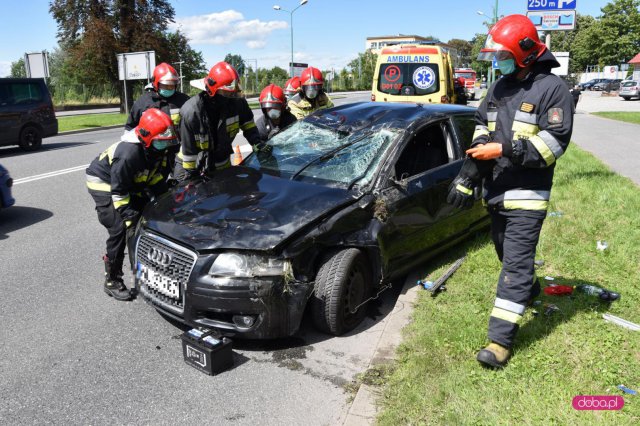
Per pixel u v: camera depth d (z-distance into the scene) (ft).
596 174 26.61
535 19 26.45
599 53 200.54
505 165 9.95
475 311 12.03
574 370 9.78
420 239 14.06
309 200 11.98
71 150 44.65
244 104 16.94
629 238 16.30
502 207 10.13
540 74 9.59
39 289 14.93
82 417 9.23
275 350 11.43
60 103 118.21
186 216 11.75
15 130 42.96
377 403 9.17
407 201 13.41
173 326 12.69
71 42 108.99
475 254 15.67
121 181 12.78
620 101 117.29
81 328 12.55
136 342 11.89
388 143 14.01
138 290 12.26
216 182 13.52
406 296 13.15
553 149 9.25
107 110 114.62
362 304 12.35
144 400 9.71
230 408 9.46
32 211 23.76
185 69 142.61
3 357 11.24
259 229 10.93
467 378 9.59
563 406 8.71
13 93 43.24
